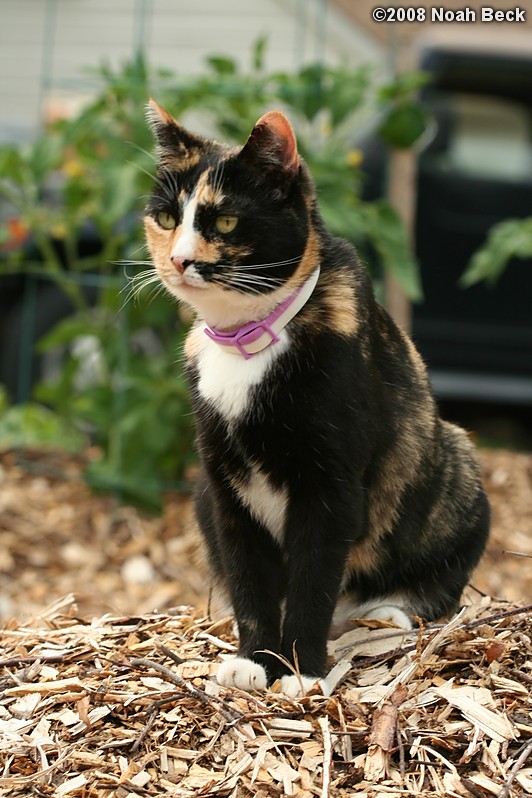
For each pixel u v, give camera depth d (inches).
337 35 530.0
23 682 146.9
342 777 125.8
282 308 145.2
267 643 151.9
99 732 134.8
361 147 335.9
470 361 358.6
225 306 146.1
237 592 155.5
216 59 279.4
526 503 291.7
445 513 171.8
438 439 170.4
